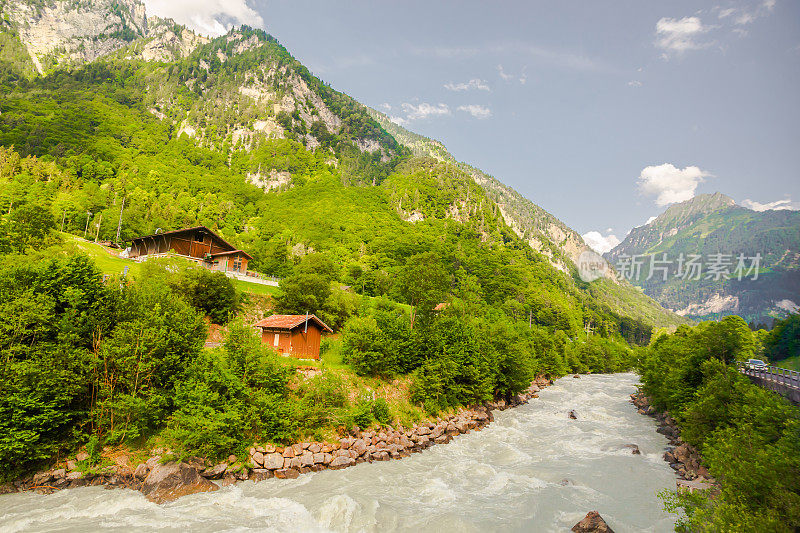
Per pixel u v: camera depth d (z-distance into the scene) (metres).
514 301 194.38
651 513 28.58
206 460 32.53
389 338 56.53
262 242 184.62
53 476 29.39
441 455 41.78
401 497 30.62
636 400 74.88
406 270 86.38
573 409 66.94
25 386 28.80
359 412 43.03
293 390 42.22
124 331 34.50
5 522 24.73
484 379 60.25
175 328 38.91
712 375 44.62
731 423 35.41
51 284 34.56
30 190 133.62
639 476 35.97
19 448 28.27
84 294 34.81
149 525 25.11
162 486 29.08
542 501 29.92
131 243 108.62
